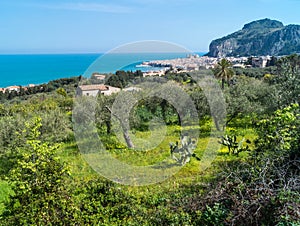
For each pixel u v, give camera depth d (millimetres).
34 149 5289
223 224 4723
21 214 5070
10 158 10047
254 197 4652
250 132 12219
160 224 5277
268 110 11914
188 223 5062
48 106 15570
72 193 6195
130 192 6934
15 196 5281
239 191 4844
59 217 5125
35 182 5148
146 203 6328
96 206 6051
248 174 5664
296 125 6773
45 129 11211
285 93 10648
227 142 9820
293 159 5879
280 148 6078
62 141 12188
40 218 4973
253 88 14812
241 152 9586
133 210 5836
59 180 5293
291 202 4301
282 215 4152
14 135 9891
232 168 6855
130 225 5324
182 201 5918
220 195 5250
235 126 13688
